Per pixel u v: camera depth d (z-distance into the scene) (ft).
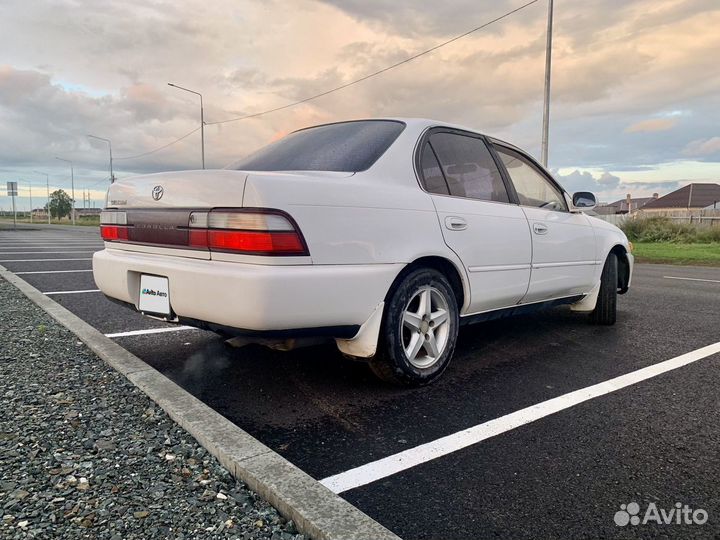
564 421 8.31
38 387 8.81
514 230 11.37
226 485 6.02
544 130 47.80
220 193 7.86
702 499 6.09
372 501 5.99
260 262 7.41
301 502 5.49
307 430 7.91
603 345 13.20
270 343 8.65
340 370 10.77
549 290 12.75
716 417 8.50
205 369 10.75
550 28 46.50
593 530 5.48
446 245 9.69
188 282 8.11
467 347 13.00
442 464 6.88
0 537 4.87
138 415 7.80
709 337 14.12
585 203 13.83
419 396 9.38
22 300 17.15
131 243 9.61
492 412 8.66
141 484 5.92
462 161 10.98
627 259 16.52
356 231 8.22
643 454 7.20
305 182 7.87
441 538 5.33
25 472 6.06
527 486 6.35
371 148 9.63
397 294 8.96
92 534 4.98
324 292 7.74
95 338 11.78
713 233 64.80
